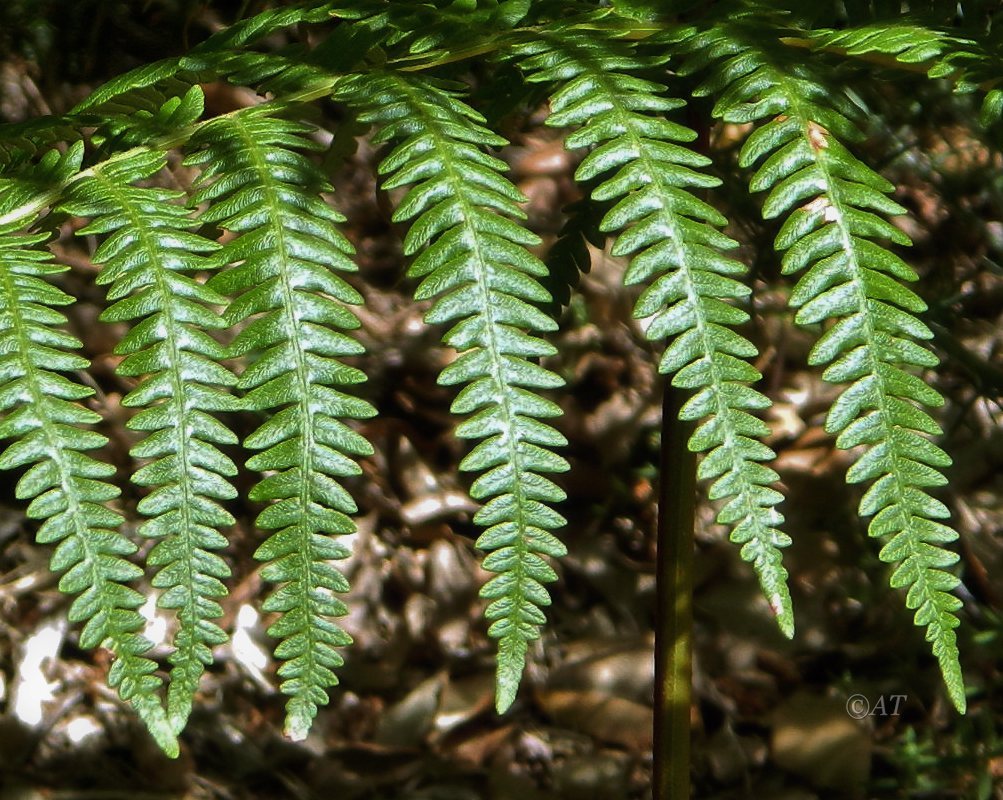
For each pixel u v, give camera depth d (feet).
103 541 1.79
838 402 1.83
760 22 1.96
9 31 3.53
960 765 3.15
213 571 1.79
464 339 1.82
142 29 3.62
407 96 1.89
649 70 2.01
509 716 3.41
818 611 3.58
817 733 3.31
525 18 2.02
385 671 3.47
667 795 2.07
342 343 1.82
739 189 2.80
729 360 1.82
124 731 3.28
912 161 3.37
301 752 3.29
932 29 1.94
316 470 1.81
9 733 3.20
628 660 3.45
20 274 1.82
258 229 1.84
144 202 1.85
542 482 1.81
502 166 1.86
